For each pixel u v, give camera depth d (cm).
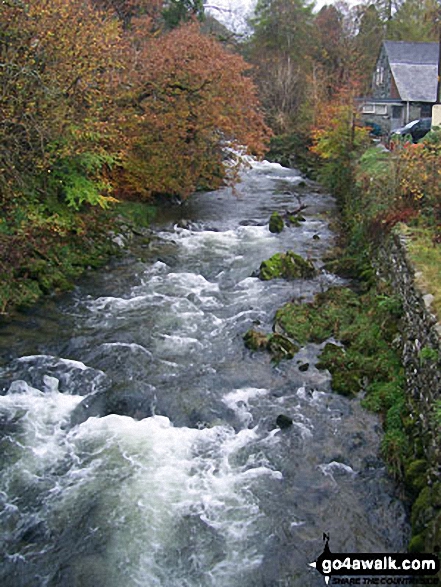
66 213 1409
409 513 657
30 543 609
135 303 1189
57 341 1015
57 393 873
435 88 3225
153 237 1636
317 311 1116
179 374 927
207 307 1185
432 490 611
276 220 1711
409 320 887
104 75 1383
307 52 4322
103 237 1489
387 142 2195
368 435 788
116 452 745
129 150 1783
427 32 4778
